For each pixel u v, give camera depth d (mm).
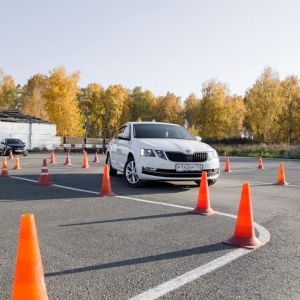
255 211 6012
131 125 9805
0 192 7773
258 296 2689
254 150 33531
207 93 70125
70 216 5418
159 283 2910
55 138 36656
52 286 2848
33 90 73625
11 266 3303
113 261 3441
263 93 59188
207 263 3395
